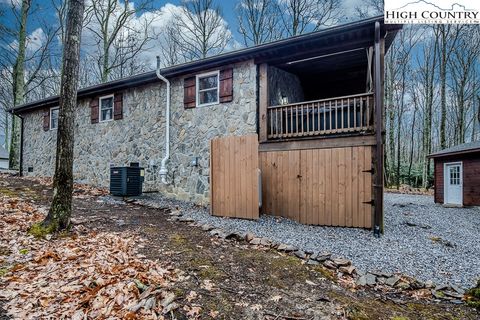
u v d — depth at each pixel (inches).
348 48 257.1
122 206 282.4
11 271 127.8
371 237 220.5
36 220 198.4
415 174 853.8
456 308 123.1
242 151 272.8
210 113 319.0
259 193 271.0
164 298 106.4
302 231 230.4
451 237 245.4
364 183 240.8
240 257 156.9
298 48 265.0
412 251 194.5
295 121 284.7
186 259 147.0
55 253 146.3
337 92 405.7
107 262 137.0
